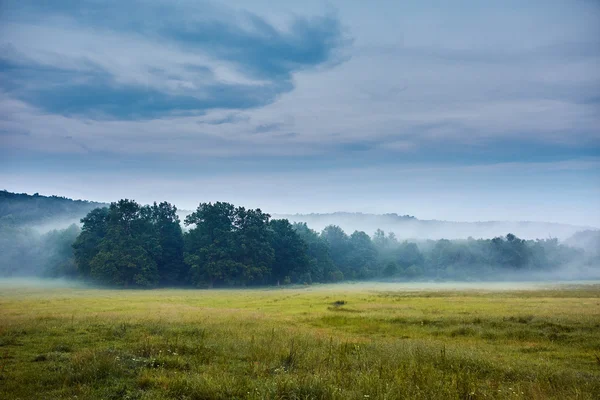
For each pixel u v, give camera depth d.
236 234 104.12
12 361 13.38
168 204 109.50
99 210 104.00
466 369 13.05
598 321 23.97
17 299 47.12
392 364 12.90
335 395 9.45
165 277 99.69
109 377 11.12
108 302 42.38
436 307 35.25
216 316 26.34
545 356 16.53
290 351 14.09
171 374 11.51
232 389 9.89
